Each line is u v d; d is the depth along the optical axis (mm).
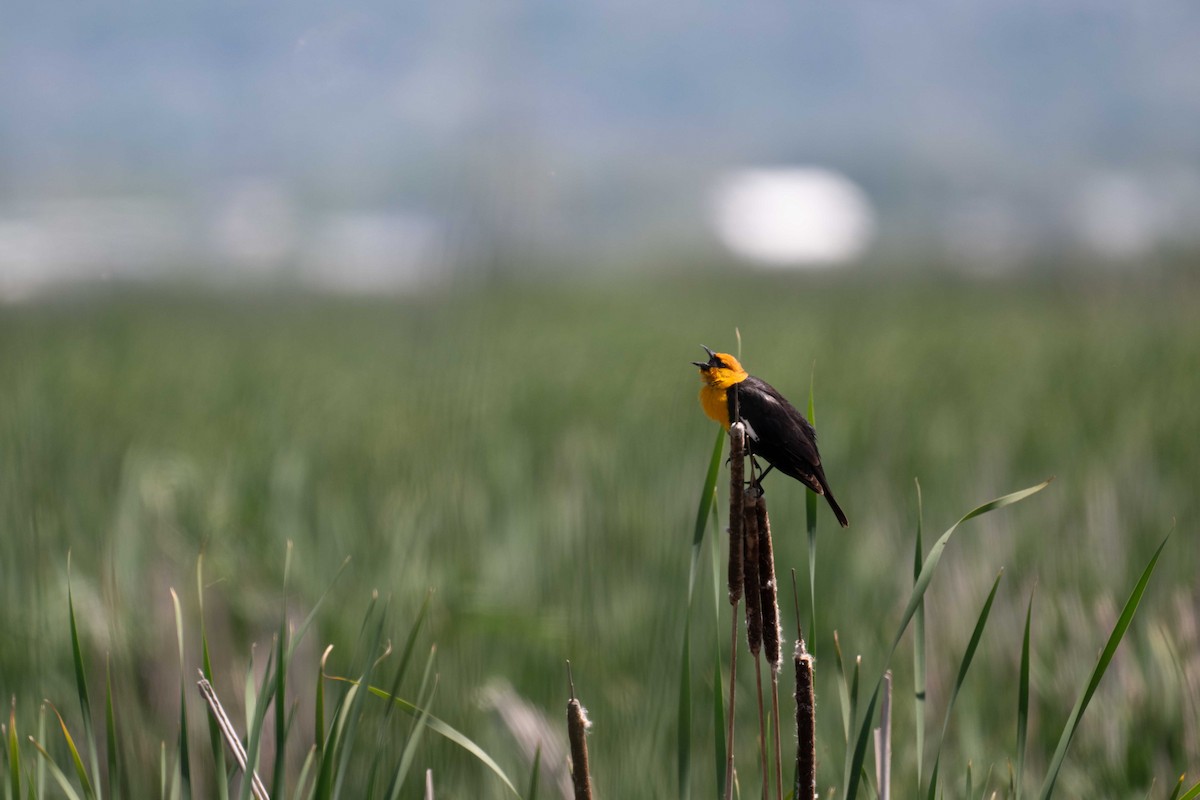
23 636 18750
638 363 45188
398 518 20359
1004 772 18547
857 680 17875
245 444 30922
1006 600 20453
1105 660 17766
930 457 29812
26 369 28531
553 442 30797
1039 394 38688
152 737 18516
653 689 18516
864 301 101250
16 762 17969
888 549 23359
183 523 23797
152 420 35125
